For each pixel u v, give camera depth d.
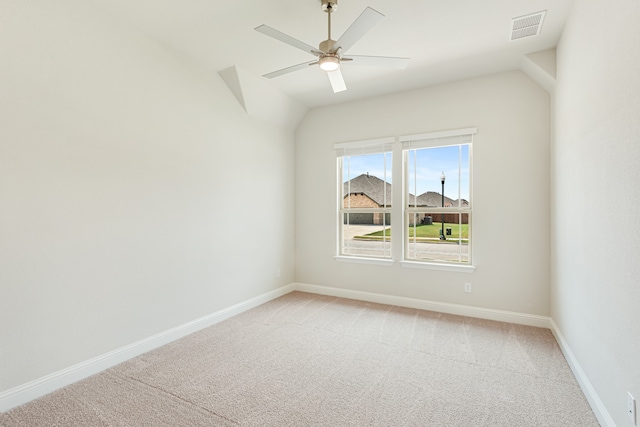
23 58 2.03
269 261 4.31
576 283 2.32
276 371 2.44
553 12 2.45
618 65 1.55
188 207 3.16
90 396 2.11
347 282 4.45
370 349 2.82
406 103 4.02
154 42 2.84
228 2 2.34
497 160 3.51
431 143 3.87
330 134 4.55
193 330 3.20
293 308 3.96
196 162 3.25
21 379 2.03
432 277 3.87
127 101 2.63
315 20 2.58
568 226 2.54
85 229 2.36
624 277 1.51
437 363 2.56
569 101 2.48
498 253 3.52
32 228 2.08
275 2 2.34
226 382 2.28
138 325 2.71
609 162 1.68
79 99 2.32
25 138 2.05
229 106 3.66
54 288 2.19
